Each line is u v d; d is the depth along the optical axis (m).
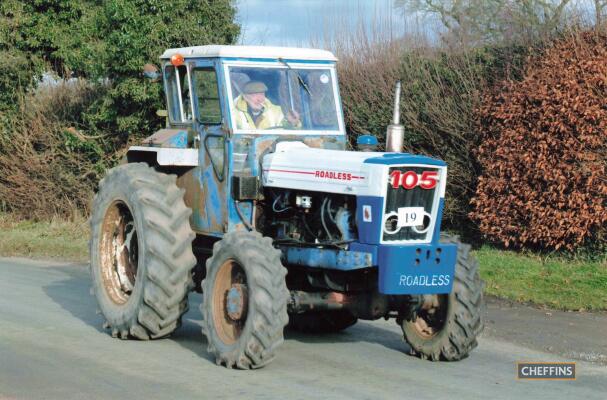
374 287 8.38
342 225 8.30
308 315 9.99
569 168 13.23
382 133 16.23
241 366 8.02
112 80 18.97
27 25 21.88
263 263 7.95
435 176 8.18
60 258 16.61
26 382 7.62
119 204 9.78
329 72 9.59
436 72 15.74
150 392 7.34
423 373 8.17
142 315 9.10
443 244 8.13
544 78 13.68
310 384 7.66
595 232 13.48
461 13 16.98
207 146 9.35
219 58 9.12
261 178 9.03
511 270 13.32
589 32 13.99
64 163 20.73
